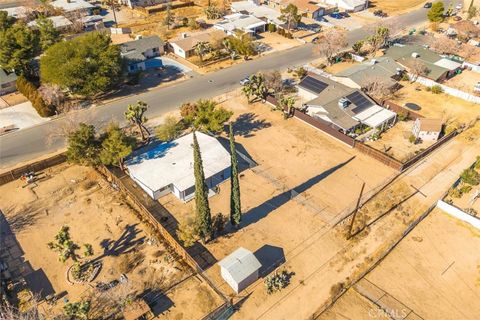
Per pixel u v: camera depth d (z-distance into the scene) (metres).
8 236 49.97
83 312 38.09
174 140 64.19
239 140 68.62
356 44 99.81
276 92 81.81
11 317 36.66
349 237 49.91
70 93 80.06
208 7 127.56
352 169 62.03
